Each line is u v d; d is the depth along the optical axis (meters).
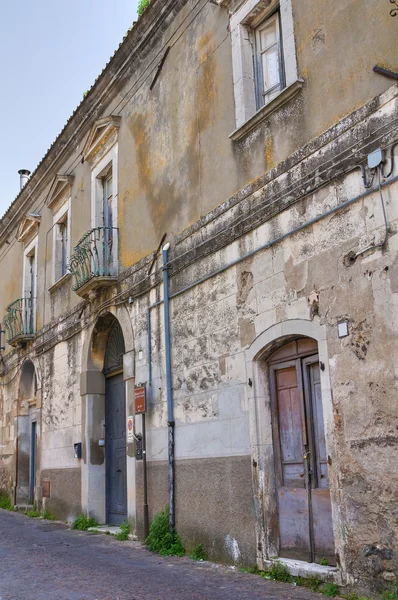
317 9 7.07
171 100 10.23
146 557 8.41
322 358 6.48
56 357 14.55
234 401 7.89
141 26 10.92
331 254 6.51
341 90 6.62
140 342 10.48
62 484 13.40
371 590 5.63
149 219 10.56
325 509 6.61
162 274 9.85
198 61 9.50
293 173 7.18
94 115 13.27
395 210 5.80
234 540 7.62
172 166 9.98
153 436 9.73
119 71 11.93
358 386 6.01
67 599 6.10
